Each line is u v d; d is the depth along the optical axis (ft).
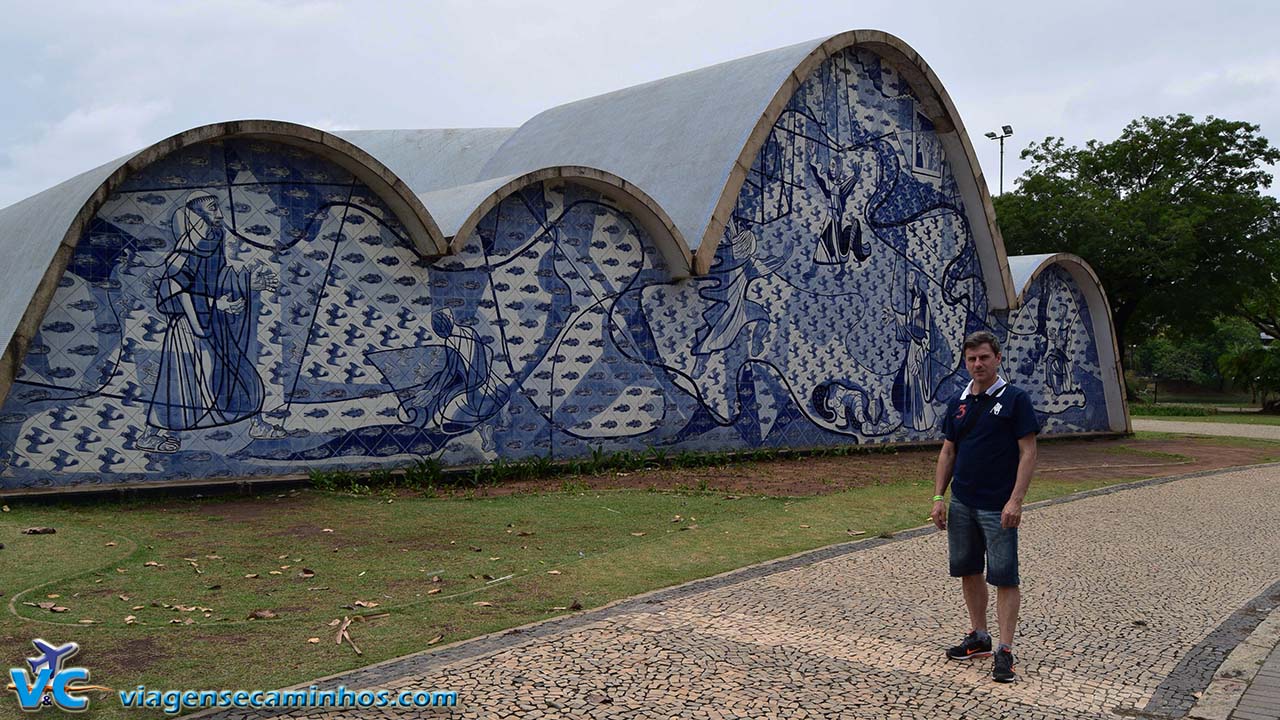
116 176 37.29
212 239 40.19
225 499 38.55
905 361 64.75
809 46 58.70
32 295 35.83
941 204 67.10
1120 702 17.33
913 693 17.46
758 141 55.11
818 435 59.72
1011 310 70.59
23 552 27.78
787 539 31.37
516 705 16.35
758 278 56.85
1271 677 18.61
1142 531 34.17
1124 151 140.67
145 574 25.67
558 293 49.11
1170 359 234.79
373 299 43.80
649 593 24.02
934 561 28.25
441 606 22.72
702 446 54.13
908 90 65.10
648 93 66.18
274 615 21.81
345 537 31.17
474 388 46.42
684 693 17.10
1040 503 40.42
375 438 43.70
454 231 44.93
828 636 20.63
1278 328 145.69
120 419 38.22
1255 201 127.95
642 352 51.93
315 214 42.45
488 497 39.86
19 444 36.40
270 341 41.34
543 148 68.59
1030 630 21.61
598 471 48.06
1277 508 39.91
